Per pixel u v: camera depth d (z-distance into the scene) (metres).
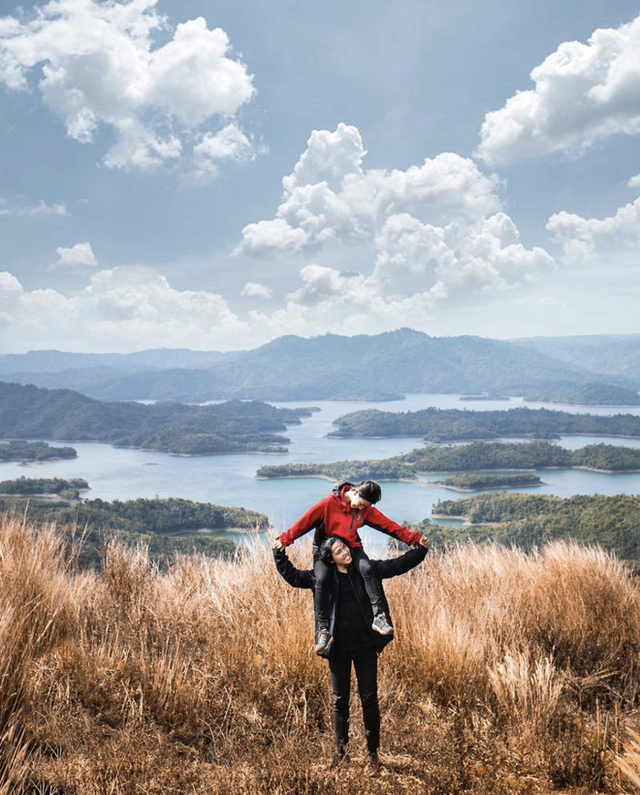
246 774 2.96
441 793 2.94
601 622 5.10
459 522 183.25
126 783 2.77
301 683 3.90
